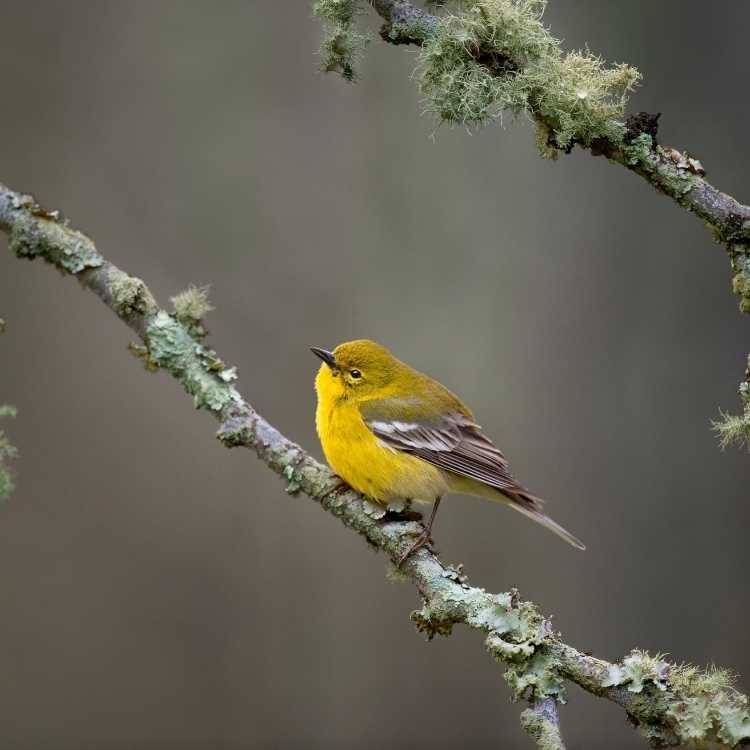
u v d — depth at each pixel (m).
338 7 7.00
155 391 14.24
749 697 5.41
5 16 14.70
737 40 14.05
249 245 14.09
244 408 7.04
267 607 13.70
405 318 13.86
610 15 14.17
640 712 5.46
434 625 6.23
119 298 7.02
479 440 8.66
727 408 13.79
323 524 13.92
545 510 13.69
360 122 14.42
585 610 13.57
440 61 6.62
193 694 13.48
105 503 13.81
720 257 14.14
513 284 14.09
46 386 14.00
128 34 14.79
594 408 13.87
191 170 14.31
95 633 13.55
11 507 13.66
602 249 14.22
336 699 13.49
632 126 6.30
